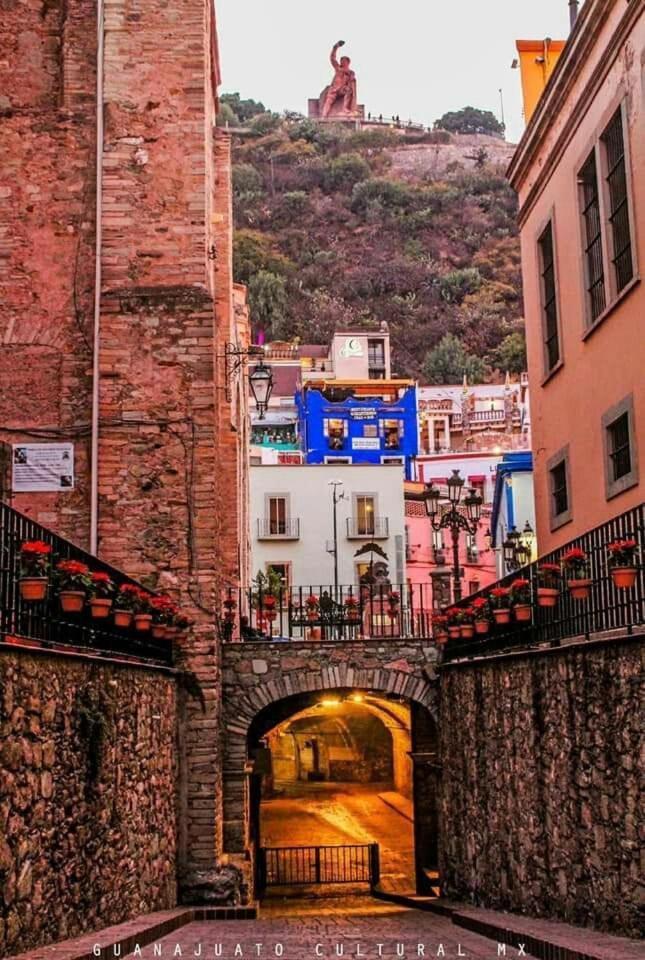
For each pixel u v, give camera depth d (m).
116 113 19.08
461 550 52.03
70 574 10.83
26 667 8.67
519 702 13.88
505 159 159.12
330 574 45.62
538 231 19.41
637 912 9.59
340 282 118.62
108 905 11.38
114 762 11.79
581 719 11.23
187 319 18.66
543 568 13.59
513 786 14.27
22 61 19.75
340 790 43.84
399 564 46.00
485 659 15.69
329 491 46.25
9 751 8.21
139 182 18.97
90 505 18.44
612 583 11.50
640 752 9.50
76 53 19.62
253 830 24.56
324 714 45.25
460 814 18.33
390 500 46.47
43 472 18.55
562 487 18.67
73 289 19.08
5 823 8.08
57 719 9.58
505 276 123.12
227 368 24.33
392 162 155.62
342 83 174.12
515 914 14.09
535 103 21.11
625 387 15.05
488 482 58.66
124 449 18.34
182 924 13.99
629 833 9.80
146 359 18.56
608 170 15.73
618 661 10.09
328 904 23.12
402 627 25.45
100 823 11.04
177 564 18.12
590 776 10.95
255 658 21.05
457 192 134.75
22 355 18.92
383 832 33.34
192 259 18.80
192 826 17.58
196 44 19.28
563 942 9.10
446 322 113.12
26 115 19.50
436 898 20.19
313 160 142.75
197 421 18.44
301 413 61.88
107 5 19.30
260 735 24.64
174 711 17.03
